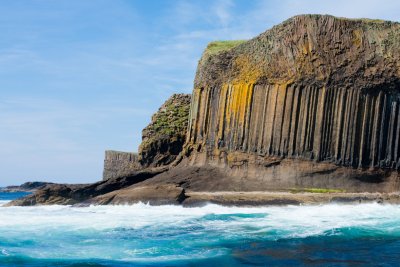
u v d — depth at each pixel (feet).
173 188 135.64
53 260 71.61
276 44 155.12
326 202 127.75
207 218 107.96
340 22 149.38
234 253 75.15
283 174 147.23
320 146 145.79
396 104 146.92
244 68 161.68
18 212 133.08
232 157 156.87
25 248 79.77
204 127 171.22
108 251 77.51
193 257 73.20
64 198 174.29
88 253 76.18
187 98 211.61
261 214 112.47
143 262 70.33
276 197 129.29
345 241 82.79
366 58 147.23
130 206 133.80
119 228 97.09
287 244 80.64
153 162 196.34
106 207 135.64
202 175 159.22
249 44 163.12
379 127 146.20
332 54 148.46
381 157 145.69
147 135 203.92
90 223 103.50
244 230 92.73
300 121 148.36
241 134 156.25
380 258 71.61
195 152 172.14
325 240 83.46
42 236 89.61
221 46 184.44
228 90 163.73
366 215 110.32
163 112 207.72
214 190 149.07
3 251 77.36
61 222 105.50
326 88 147.02
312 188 143.23
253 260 71.10
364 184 144.25
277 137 149.59
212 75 171.63
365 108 146.20
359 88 146.30
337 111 146.61
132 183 173.78
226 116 162.61
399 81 146.41
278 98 151.12
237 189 148.05
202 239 85.30
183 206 129.90
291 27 153.07
